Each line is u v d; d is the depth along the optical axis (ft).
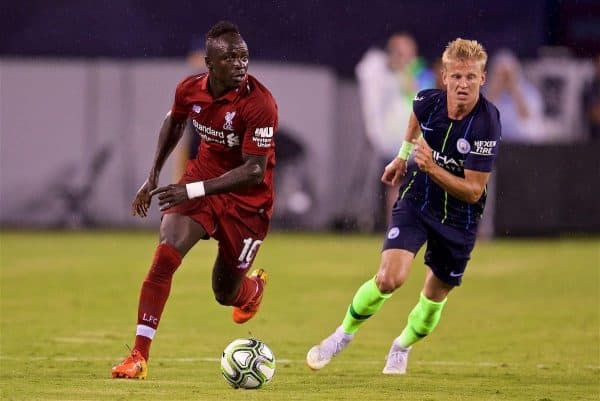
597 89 253.03
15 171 244.63
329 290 164.45
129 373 86.89
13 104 243.81
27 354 106.01
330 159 249.14
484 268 197.47
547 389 87.71
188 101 88.99
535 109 250.57
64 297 152.35
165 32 254.88
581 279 182.60
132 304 146.82
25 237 232.32
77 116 244.01
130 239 231.09
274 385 86.53
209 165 91.56
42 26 256.11
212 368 98.27
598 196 249.14
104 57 255.70
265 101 87.20
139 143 244.01
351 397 80.02
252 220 92.27
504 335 126.21
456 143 88.33
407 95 244.63
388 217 250.78
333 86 250.78
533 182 248.32
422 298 95.04
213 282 96.63
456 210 90.27
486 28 255.70
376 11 252.83
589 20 259.60
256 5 253.03
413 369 100.48
